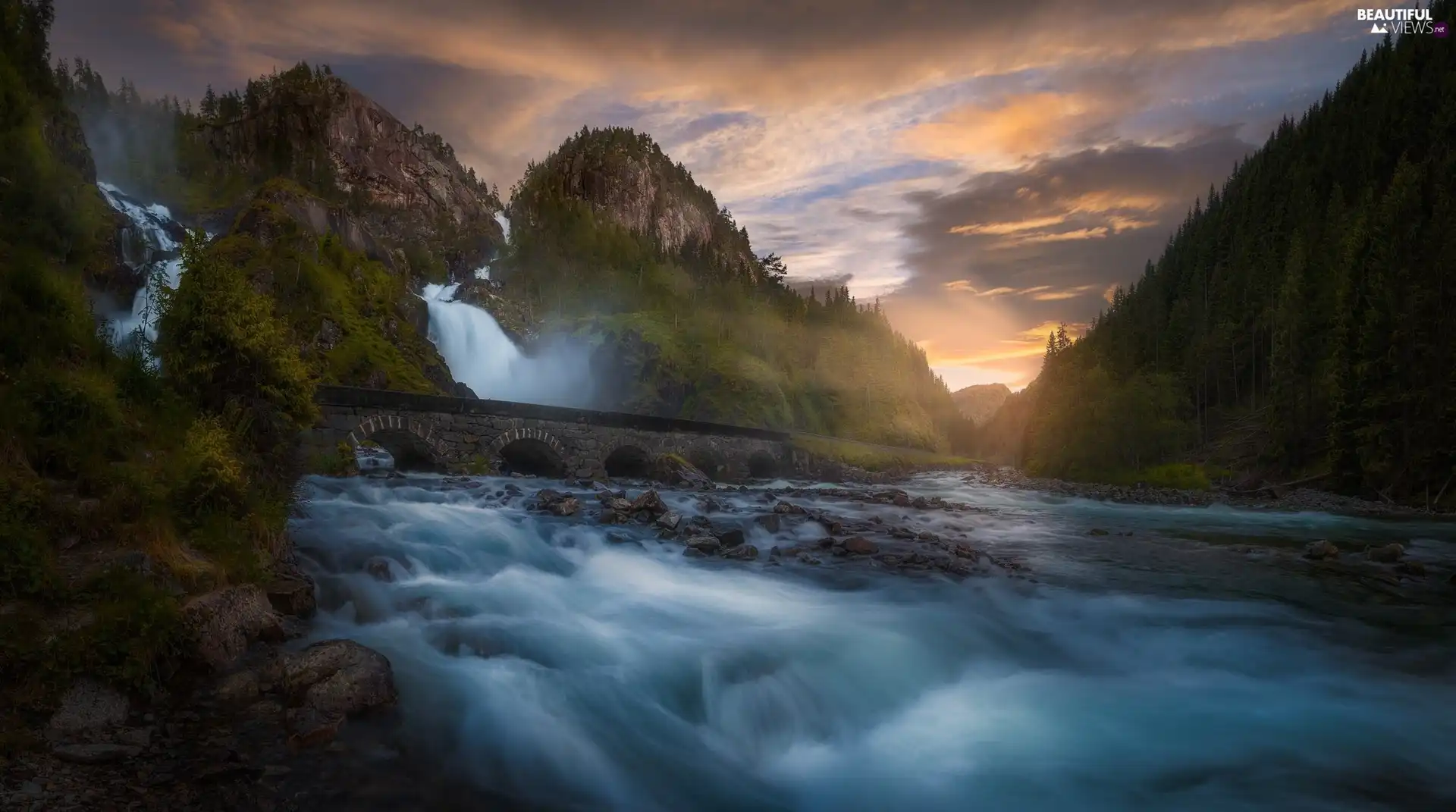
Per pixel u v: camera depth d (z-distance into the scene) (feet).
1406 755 30.32
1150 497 203.31
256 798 20.59
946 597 50.21
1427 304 194.90
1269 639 45.01
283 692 26.48
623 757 27.17
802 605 46.88
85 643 23.75
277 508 38.50
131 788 20.07
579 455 149.79
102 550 28.17
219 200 494.18
